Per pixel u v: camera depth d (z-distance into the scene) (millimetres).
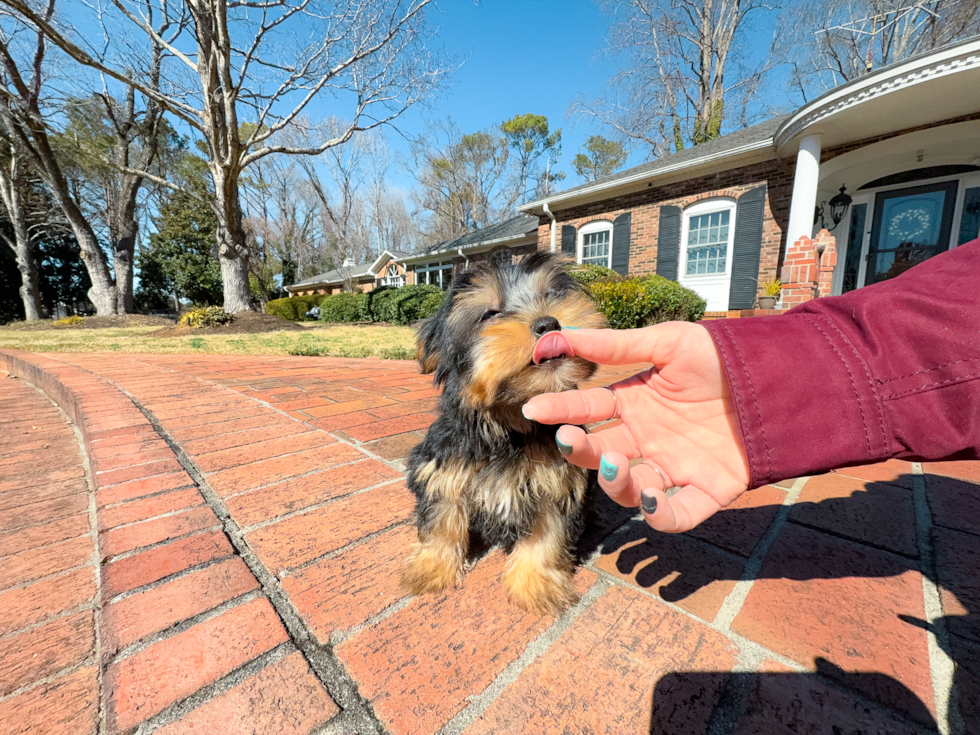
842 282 10539
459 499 1644
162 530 1783
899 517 1885
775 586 1456
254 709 1006
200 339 11391
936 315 892
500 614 1355
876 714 999
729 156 10352
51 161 19547
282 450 2738
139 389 4582
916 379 889
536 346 1433
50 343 10664
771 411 936
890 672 1106
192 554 1619
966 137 7930
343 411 3697
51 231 28703
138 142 24062
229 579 1477
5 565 1620
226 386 4793
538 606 1371
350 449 2760
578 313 1877
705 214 11539
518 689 1070
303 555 1638
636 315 9023
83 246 21422
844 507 1985
